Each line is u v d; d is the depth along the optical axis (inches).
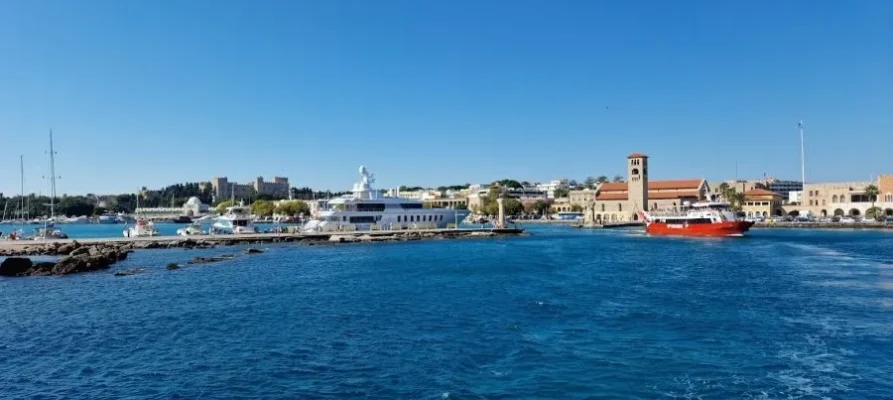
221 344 1417.3
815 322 1636.3
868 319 1674.5
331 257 3673.7
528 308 1830.7
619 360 1279.5
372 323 1628.9
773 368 1224.8
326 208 6692.9
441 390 1095.6
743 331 1530.5
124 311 1827.0
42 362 1286.9
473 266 3061.0
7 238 5049.2
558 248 4461.1
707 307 1845.5
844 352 1339.8
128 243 4421.8
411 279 2524.6
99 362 1282.0
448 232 5885.8
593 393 1081.4
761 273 2719.0
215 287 2315.5
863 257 3523.6
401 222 6279.5
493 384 1129.4
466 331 1533.0
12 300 2062.0
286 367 1235.2
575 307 1845.5
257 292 2178.9
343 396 1069.1
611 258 3543.3
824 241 5123.0
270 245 4746.6
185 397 1066.7
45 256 3850.9
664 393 1083.3
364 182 6289.4
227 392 1090.1
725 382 1140.5
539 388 1106.7
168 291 2218.3
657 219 6441.9
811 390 1098.1
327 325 1606.8
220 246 4621.1
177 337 1488.7
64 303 1984.5
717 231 5979.3
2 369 1239.5
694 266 3043.8
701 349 1363.2
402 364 1253.7
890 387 1112.2
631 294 2095.2
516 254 3878.0
